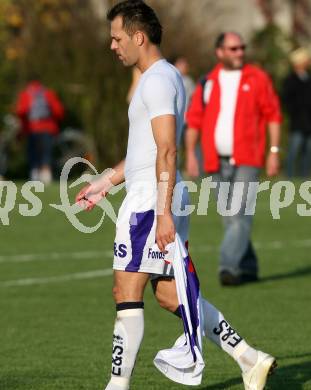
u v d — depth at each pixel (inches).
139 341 849.5
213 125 1469.0
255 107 1467.8
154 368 1010.7
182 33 3572.8
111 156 3454.7
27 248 1836.9
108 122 3442.4
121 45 858.1
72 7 3614.7
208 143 1470.2
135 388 933.8
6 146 3326.8
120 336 848.9
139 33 854.5
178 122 845.2
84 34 3481.8
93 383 952.9
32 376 979.3
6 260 1711.4
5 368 1012.5
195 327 840.3
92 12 3553.2
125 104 3449.8
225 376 976.9
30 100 3024.1
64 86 3467.0
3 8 3609.7
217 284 1507.1
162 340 1138.7
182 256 841.5
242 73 1471.5
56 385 945.5
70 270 1616.6
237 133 1454.2
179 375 846.5
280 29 3900.1
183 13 3617.1
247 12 4665.4
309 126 2974.9
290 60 3796.8
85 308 1326.3
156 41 859.4
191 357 839.7
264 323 1230.3
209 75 1493.6
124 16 855.1
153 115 829.2
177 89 844.6
